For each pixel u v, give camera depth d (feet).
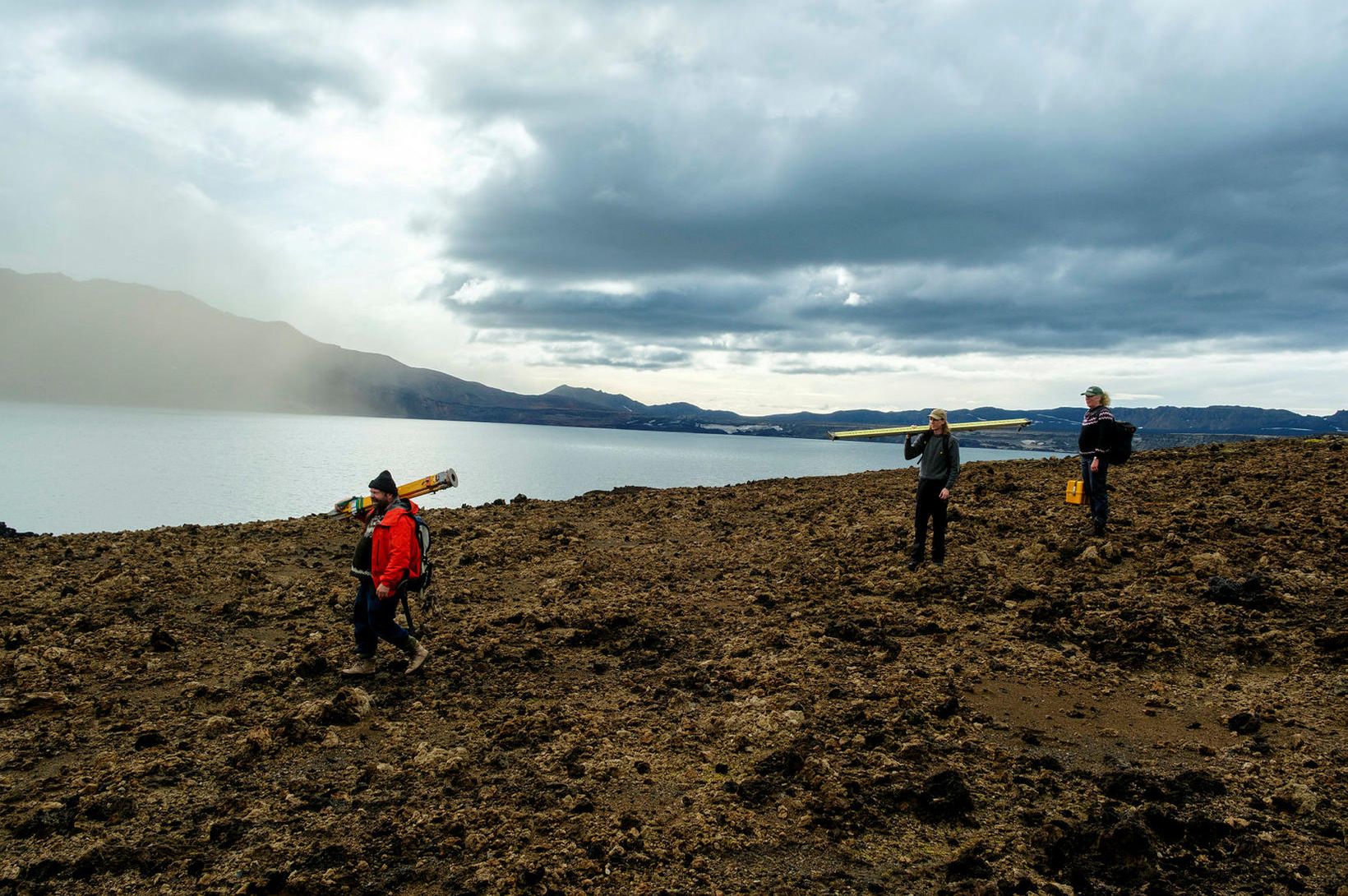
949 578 35.70
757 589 36.86
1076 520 43.37
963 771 19.65
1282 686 24.45
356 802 18.10
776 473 472.03
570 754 20.62
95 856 15.72
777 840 16.67
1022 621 30.71
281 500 273.75
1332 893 14.75
